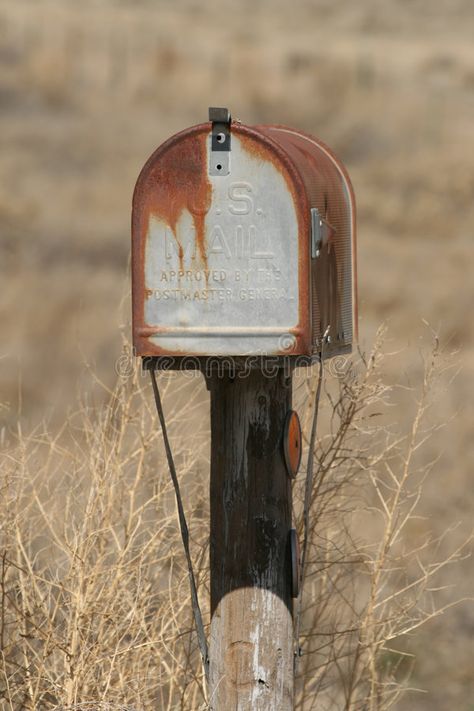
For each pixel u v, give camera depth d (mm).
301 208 10438
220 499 11281
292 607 11336
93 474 13359
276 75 133250
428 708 19125
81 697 12242
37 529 14664
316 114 116062
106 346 42750
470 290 57156
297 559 11219
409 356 34438
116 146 99625
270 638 11242
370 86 127312
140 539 14414
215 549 11328
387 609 15805
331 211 11344
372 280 59500
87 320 47875
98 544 13781
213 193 10547
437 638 20344
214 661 11375
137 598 12664
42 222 70875
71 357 40562
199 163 10539
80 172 90062
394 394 29453
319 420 16094
